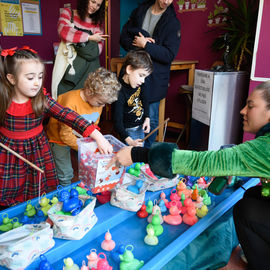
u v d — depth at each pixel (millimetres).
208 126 2410
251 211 1057
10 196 1344
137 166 1479
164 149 989
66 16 1979
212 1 2846
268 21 2053
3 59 1163
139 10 2270
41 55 3490
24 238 901
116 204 1227
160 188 1419
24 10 3219
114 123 1803
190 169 982
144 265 937
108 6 3475
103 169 1096
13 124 1258
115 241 1119
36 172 1368
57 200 1242
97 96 1398
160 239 1146
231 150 967
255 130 1058
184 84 3223
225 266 1280
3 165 1291
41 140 1370
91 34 2084
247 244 1089
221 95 2346
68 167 1681
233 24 2582
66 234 1001
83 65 2055
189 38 3119
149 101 2248
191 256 1158
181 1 3080
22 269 898
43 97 1290
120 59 2541
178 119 3350
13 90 1223
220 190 1287
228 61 2441
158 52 2109
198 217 1276
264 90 990
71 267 935
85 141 1255
